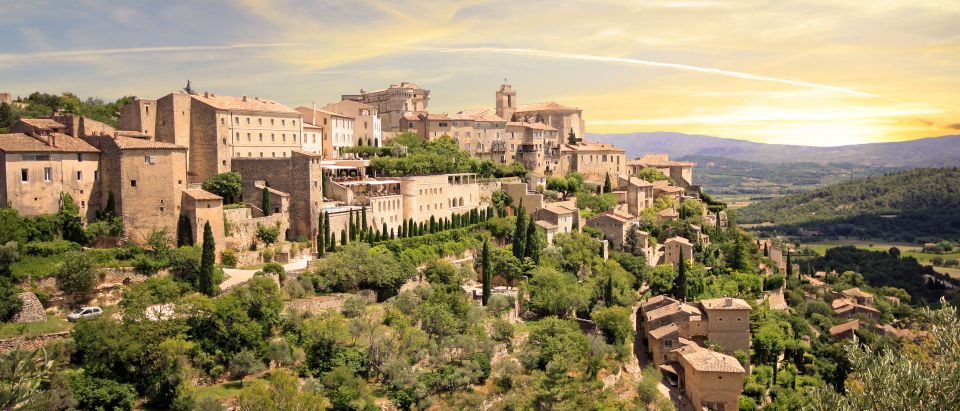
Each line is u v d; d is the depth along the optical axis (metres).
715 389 124.31
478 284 151.75
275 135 164.88
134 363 86.31
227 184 140.25
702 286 176.75
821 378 149.62
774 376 143.50
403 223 163.00
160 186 122.19
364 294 123.12
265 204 138.88
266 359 96.25
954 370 59.28
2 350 85.50
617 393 118.94
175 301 96.94
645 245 189.38
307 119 196.25
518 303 140.25
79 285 100.50
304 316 107.81
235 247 128.62
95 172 120.88
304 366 97.12
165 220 122.44
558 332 119.94
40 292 98.25
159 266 110.06
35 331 90.75
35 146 112.44
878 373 62.47
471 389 105.00
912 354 96.56
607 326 133.25
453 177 189.75
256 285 102.12
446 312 117.56
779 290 197.88
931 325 69.88
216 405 82.19
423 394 97.56
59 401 76.81
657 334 140.62
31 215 111.19
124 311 92.81
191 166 150.12
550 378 108.44
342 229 145.38
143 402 86.00
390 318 113.44
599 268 164.62
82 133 124.25
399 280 129.50
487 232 177.25
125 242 119.06
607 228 191.25
